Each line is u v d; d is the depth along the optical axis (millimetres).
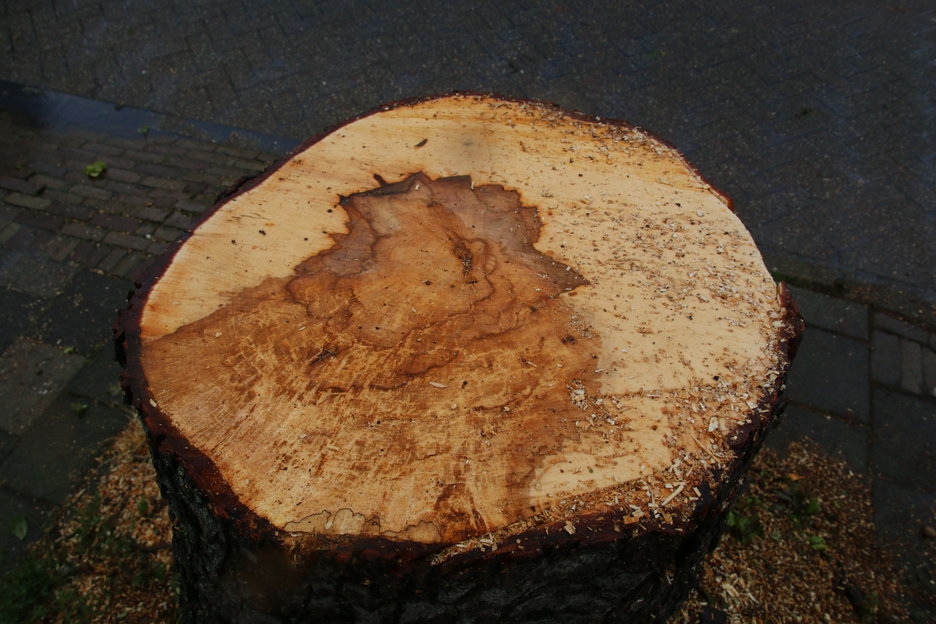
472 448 1430
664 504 1379
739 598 2256
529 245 1917
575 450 1442
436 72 4680
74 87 4461
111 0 5238
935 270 3496
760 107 4453
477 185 2119
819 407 2898
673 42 4980
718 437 1487
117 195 3738
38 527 2418
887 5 5355
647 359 1625
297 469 1383
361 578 1339
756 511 2504
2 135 4078
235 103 4383
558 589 1478
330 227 1938
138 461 2576
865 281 3432
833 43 4980
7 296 3209
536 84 4609
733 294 1805
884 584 2348
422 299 1731
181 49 4793
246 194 2031
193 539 1611
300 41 4895
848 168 4055
